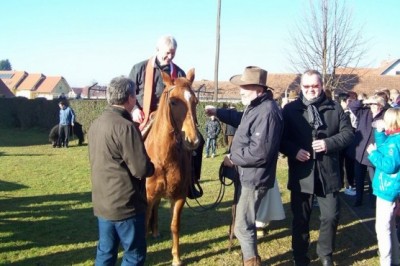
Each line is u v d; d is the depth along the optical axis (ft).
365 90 108.78
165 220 22.20
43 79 255.50
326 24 63.67
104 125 10.86
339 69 83.20
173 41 16.40
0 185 30.73
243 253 13.64
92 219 22.09
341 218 22.43
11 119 94.07
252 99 13.37
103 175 10.87
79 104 76.18
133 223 11.18
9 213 23.04
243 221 13.52
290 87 100.32
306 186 14.30
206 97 98.94
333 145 13.82
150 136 15.19
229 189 29.84
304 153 14.06
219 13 70.03
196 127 14.08
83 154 50.57
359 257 16.85
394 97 29.43
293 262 16.40
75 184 31.53
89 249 17.70
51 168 39.11
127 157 10.67
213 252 17.39
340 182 14.56
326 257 14.75
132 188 11.00
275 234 19.86
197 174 17.24
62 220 21.86
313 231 20.39
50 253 17.24
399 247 15.84
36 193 28.19
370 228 20.65
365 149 23.49
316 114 14.23
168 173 14.78
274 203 18.95
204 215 23.02
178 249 15.94
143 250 11.63
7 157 47.14
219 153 51.42
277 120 12.99
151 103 16.56
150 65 16.55
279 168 37.83
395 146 13.58
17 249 17.62
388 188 13.94
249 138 13.25
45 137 74.54
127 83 11.12
